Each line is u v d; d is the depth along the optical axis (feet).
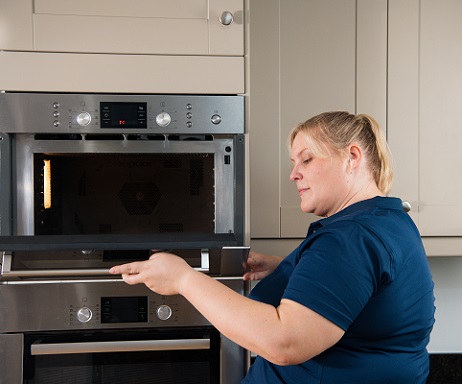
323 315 3.23
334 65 6.33
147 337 5.29
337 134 3.92
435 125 6.43
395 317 3.58
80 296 5.20
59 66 5.20
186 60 5.32
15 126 5.15
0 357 5.15
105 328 5.24
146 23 5.27
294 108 6.31
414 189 6.42
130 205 5.46
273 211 6.31
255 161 6.28
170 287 3.81
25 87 5.17
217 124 5.32
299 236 6.35
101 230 5.43
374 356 3.61
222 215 5.43
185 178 5.47
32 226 5.26
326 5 6.30
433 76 6.41
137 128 5.26
